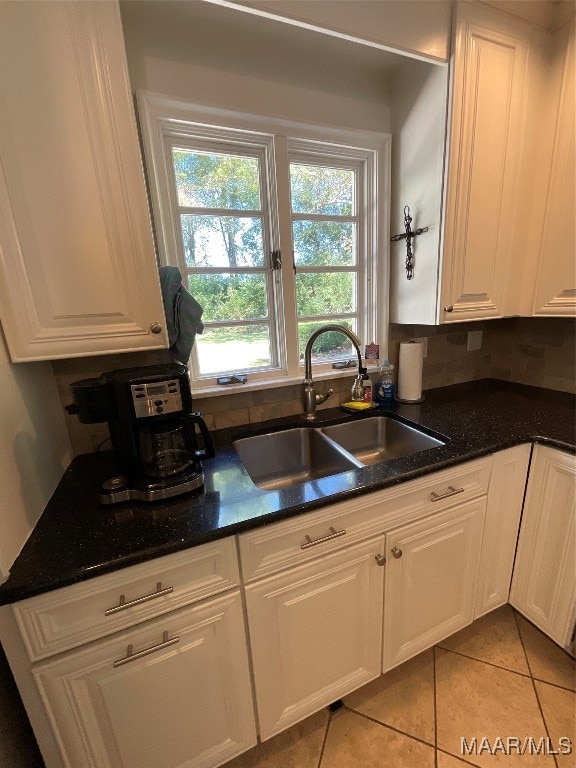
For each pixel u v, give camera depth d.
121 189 0.83
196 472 0.94
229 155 1.29
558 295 1.40
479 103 1.22
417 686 1.23
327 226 1.52
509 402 1.60
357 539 0.98
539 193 1.39
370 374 1.66
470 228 1.33
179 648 0.82
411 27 1.08
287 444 1.45
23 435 0.82
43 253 0.78
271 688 0.97
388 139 1.45
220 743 0.94
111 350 0.89
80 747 0.78
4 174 0.72
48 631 0.69
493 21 1.17
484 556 1.28
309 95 1.30
